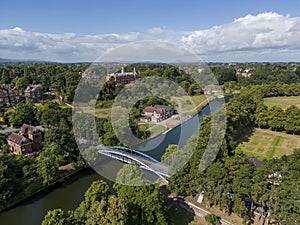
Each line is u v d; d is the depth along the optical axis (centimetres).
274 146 8044
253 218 4362
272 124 9394
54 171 5959
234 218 4406
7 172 5444
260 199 3969
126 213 3306
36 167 6088
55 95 13775
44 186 5909
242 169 4212
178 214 4641
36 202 5388
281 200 3784
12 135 7675
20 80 14775
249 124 10381
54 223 3216
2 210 5081
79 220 3622
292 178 3856
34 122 10031
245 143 8331
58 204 5297
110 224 3130
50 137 6875
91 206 3497
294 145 8138
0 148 7619
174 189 4847
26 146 7275
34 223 4709
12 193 5394
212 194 4506
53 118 8462
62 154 6606
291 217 3625
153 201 3850
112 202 3325
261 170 4078
